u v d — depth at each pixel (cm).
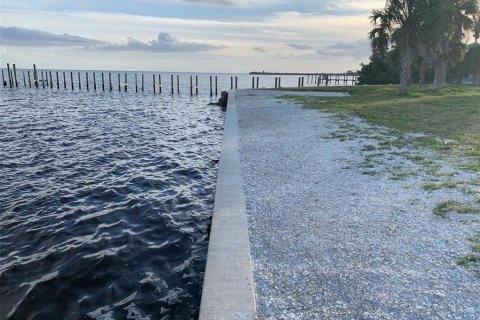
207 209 912
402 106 1992
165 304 526
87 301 532
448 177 771
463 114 1617
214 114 3139
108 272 608
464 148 1001
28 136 1839
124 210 890
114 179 1148
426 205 638
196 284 575
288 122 1593
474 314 361
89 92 5884
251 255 490
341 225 576
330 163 932
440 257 469
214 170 1293
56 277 591
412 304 380
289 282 428
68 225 795
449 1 2725
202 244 716
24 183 1080
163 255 669
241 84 11831
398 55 2838
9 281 581
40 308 516
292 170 887
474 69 5184
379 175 816
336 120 1580
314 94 3142
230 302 387
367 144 1105
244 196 714
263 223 593
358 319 361
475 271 434
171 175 1216
